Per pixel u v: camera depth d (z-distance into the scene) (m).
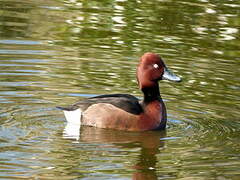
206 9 21.08
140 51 17.14
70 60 16.27
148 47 17.48
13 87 14.28
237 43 18.23
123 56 16.70
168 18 20.08
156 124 12.65
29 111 13.07
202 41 18.23
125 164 10.62
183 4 21.55
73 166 10.38
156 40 18.11
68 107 12.83
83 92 14.33
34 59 16.12
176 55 17.00
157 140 11.98
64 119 12.92
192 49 17.53
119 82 15.08
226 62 16.73
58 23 19.22
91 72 15.59
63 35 18.23
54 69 15.62
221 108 13.82
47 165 10.34
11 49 16.70
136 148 11.48
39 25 18.88
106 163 10.61
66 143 11.50
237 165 10.67
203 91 14.77
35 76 15.07
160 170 10.39
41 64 15.82
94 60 16.34
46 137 11.74
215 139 12.07
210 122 13.05
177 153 11.27
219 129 12.67
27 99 13.69
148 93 12.89
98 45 17.53
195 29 19.22
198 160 10.88
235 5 21.59
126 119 12.56
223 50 17.61
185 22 19.77
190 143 11.82
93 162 10.62
